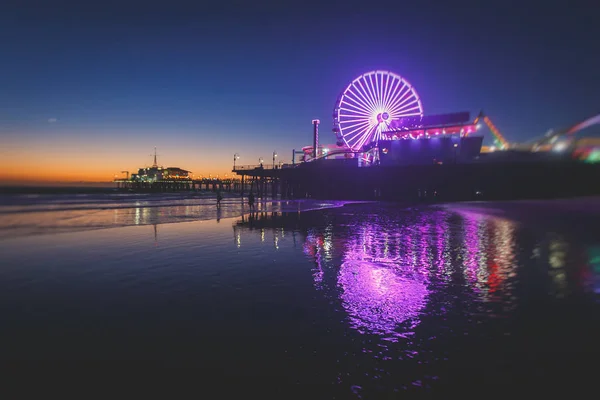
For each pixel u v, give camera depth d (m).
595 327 5.90
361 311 6.79
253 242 15.18
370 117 56.38
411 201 50.22
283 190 67.69
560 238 15.45
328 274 9.70
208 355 4.98
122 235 17.36
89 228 20.23
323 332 5.77
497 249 13.09
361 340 5.45
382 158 53.56
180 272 9.94
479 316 6.46
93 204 46.47
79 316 6.52
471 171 46.94
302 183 62.97
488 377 4.36
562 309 6.76
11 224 22.25
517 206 35.12
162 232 18.52
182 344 5.33
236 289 8.29
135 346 5.27
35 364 4.71
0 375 4.42
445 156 50.59
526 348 5.13
